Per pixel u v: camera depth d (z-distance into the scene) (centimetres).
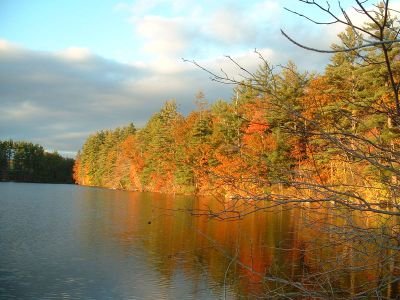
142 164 6881
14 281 1355
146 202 4397
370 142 264
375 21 183
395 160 265
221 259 1555
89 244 1991
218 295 1110
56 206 4028
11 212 3431
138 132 8088
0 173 12044
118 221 2831
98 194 6056
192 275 1384
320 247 322
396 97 208
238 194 311
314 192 300
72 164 13325
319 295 300
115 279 1386
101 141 10756
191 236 2102
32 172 12462
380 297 297
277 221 2084
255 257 1402
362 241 302
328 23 195
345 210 299
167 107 6034
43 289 1277
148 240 2073
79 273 1466
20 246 1933
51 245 1966
